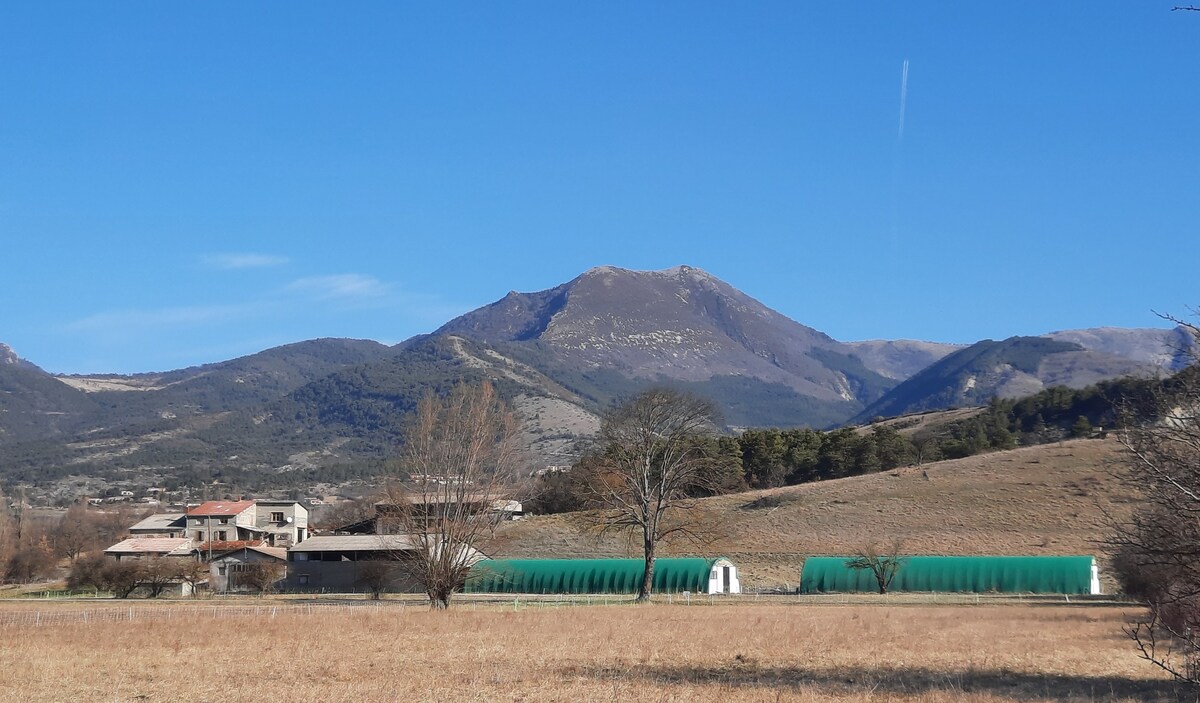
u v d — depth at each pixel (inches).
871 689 1164.5
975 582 3752.5
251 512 6845.5
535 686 1203.2
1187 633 981.2
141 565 4254.4
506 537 4035.4
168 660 1491.1
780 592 3937.0
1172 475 931.3
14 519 6550.2
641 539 4911.4
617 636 1866.4
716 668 1409.9
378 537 4037.9
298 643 1729.8
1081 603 3122.5
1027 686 1238.3
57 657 1515.7
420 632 1943.9
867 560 3804.1
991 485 5088.6
